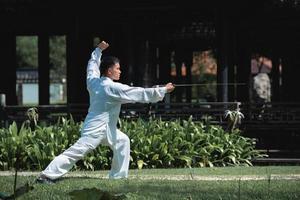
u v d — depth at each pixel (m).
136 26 21.78
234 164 14.85
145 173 12.13
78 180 10.12
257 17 21.50
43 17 21.67
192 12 20.88
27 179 10.41
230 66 21.94
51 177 9.86
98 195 4.15
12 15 21.69
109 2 20.94
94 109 10.09
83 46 22.30
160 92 9.84
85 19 21.39
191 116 15.92
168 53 32.66
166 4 20.61
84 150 10.01
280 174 11.95
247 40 25.00
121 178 10.34
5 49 25.23
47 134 14.34
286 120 18.39
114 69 10.16
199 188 9.30
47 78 24.42
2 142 13.95
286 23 21.61
